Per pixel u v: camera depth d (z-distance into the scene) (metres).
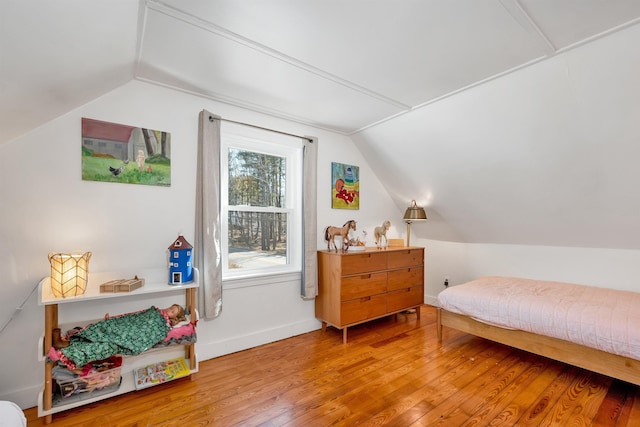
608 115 1.99
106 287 1.86
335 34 1.72
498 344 2.84
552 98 2.10
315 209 3.15
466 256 3.94
